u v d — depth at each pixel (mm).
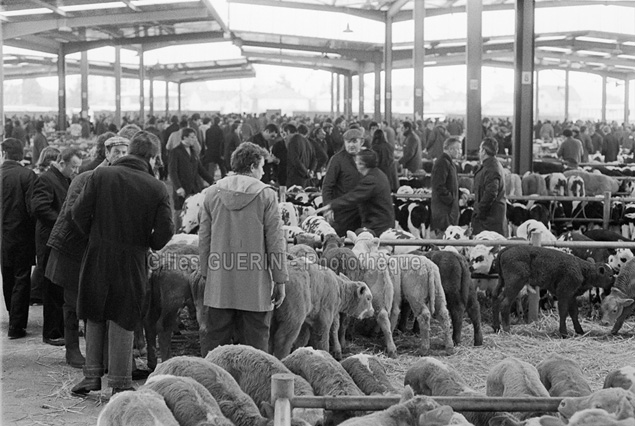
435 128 28281
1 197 9812
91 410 7367
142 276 7414
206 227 7242
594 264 10477
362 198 10688
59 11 33531
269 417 5047
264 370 5793
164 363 5551
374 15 41688
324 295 8641
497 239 11062
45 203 9281
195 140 16547
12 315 9953
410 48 51219
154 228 7383
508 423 4801
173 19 35000
